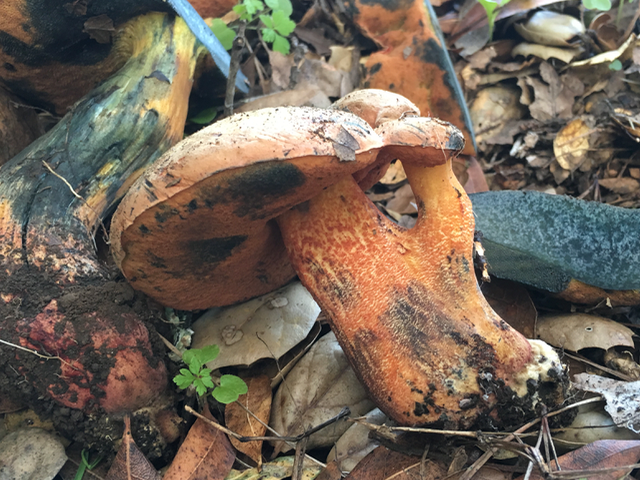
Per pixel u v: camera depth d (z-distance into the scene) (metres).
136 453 0.20
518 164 0.34
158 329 0.23
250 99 0.35
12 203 0.22
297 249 0.21
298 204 0.20
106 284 0.21
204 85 0.31
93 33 0.26
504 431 0.20
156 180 0.17
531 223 0.26
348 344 0.20
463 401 0.19
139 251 0.19
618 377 0.23
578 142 0.33
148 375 0.21
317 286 0.21
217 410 0.23
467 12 0.38
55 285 0.20
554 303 0.27
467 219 0.20
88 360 0.20
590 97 0.35
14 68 0.27
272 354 0.24
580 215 0.25
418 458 0.20
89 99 0.26
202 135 0.17
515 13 0.36
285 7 0.36
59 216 0.22
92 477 0.21
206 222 0.18
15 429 0.22
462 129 0.33
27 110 0.31
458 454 0.20
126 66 0.27
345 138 0.17
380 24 0.34
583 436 0.21
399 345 0.19
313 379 0.24
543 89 0.35
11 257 0.21
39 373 0.20
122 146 0.25
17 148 0.30
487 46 0.37
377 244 0.20
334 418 0.22
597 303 0.25
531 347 0.20
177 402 0.23
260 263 0.24
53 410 0.20
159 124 0.26
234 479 0.21
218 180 0.16
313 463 0.22
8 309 0.20
